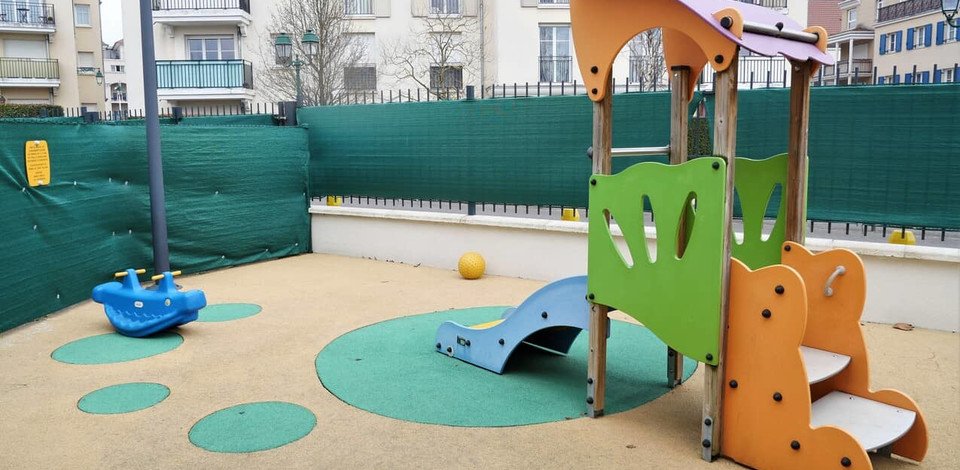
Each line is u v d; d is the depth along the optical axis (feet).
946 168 20.77
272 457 12.41
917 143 21.08
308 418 14.16
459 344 18.04
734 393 12.17
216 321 22.11
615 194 13.43
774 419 11.64
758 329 11.76
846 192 22.29
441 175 30.78
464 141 29.84
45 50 131.75
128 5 98.78
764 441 11.78
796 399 11.34
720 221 11.79
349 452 12.60
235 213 31.50
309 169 35.58
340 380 16.43
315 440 13.12
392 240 32.68
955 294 20.27
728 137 11.78
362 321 22.06
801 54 13.04
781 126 23.25
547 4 91.66
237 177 31.45
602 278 13.82
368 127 32.99
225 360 18.08
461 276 29.04
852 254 13.07
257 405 14.88
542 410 14.60
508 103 28.35
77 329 21.12
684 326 12.49
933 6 135.23
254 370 17.24
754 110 23.52
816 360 12.96
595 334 14.06
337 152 34.42
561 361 18.03
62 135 23.26
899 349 18.74
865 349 12.98
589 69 13.70
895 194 21.56
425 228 31.40
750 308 11.84
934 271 20.48
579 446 12.88
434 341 19.75
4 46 128.98
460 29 97.60
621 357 18.34
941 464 12.20
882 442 11.23
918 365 17.43
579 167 27.02
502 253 29.14
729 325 12.14
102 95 181.68
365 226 33.63
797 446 11.35
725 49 11.62
